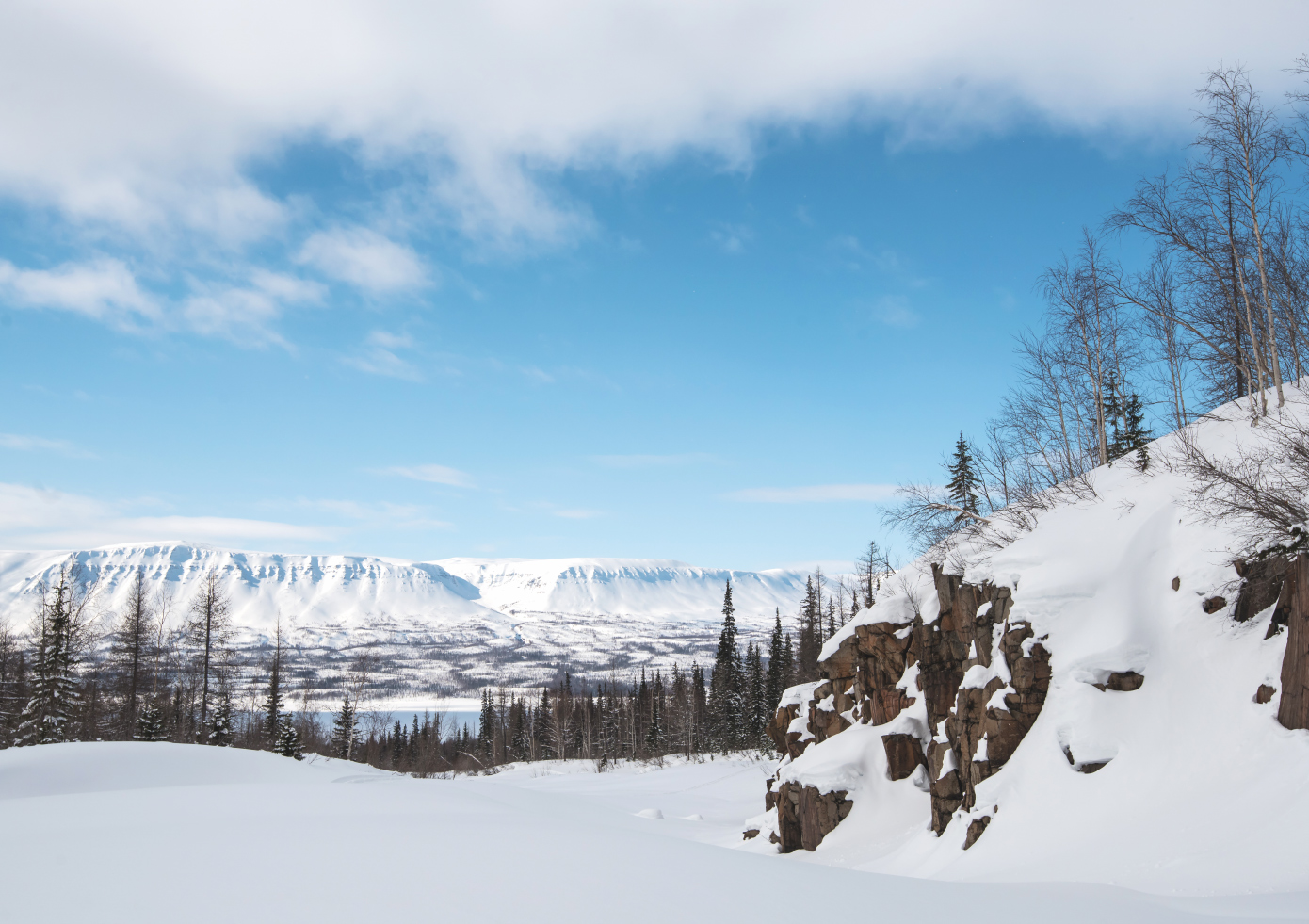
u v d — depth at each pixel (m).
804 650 76.81
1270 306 22.47
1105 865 12.31
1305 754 11.90
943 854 17.23
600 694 127.69
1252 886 9.55
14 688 51.28
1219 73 22.33
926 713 24.47
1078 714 16.28
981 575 22.53
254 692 75.56
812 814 24.34
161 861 10.14
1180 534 18.08
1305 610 12.76
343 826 13.60
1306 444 16.94
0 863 10.02
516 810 18.41
